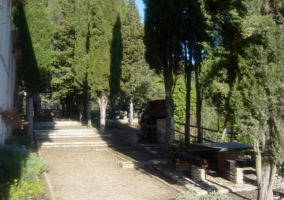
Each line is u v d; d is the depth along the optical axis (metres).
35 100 37.72
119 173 10.72
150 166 11.53
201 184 8.94
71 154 14.37
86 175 10.45
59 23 26.02
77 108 33.22
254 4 5.71
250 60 5.79
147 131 18.50
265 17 5.55
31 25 16.08
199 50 12.43
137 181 9.69
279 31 5.59
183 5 12.38
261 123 5.77
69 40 25.58
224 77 6.33
